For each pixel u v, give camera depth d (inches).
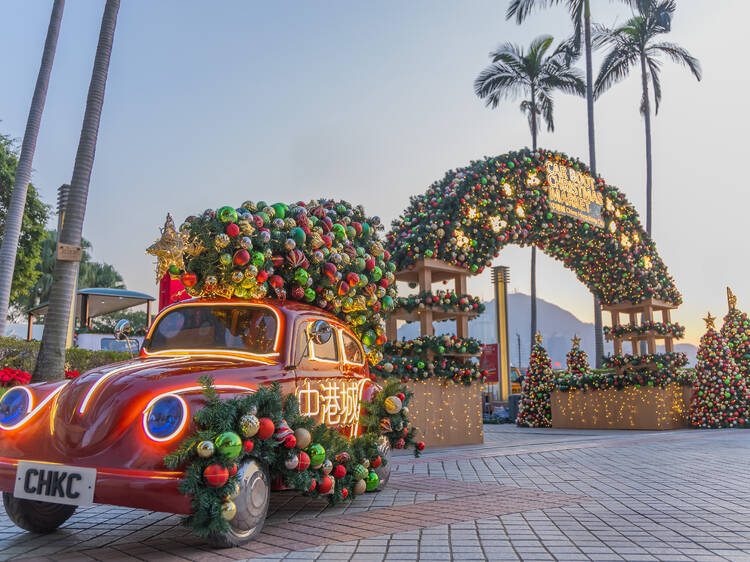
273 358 199.6
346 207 302.2
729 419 772.6
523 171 621.6
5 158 1007.0
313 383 209.6
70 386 168.6
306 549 163.5
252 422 161.0
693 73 1331.2
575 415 834.8
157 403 154.9
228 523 157.4
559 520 204.2
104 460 152.7
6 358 507.5
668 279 781.3
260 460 173.5
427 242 533.0
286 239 233.3
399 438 272.4
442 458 413.1
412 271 556.4
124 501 148.7
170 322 215.8
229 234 210.8
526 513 216.7
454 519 205.3
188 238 211.3
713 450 468.8
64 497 153.1
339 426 225.6
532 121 1347.2
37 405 169.5
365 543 170.6
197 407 156.9
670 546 168.6
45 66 588.1
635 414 783.1
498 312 1289.4
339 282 257.8
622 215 735.7
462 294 565.6
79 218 428.5
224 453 154.1
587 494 261.4
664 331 752.3
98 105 450.0
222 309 214.4
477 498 249.1
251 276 210.4
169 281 279.7
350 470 220.8
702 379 792.3
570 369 879.7
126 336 221.9
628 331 769.6
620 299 770.8
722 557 157.0
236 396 168.4
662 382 764.6
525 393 902.4
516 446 518.9
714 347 791.1
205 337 208.7
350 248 277.1
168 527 196.7
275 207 239.0
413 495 256.7
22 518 182.4
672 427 776.9
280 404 173.8
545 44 1341.0
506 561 151.6
